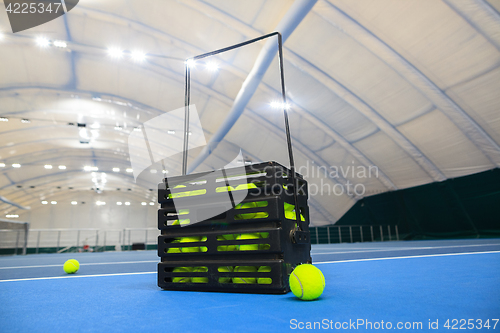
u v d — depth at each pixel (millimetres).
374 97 16203
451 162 18078
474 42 11820
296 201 2648
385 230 24969
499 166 16484
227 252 2582
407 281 2930
